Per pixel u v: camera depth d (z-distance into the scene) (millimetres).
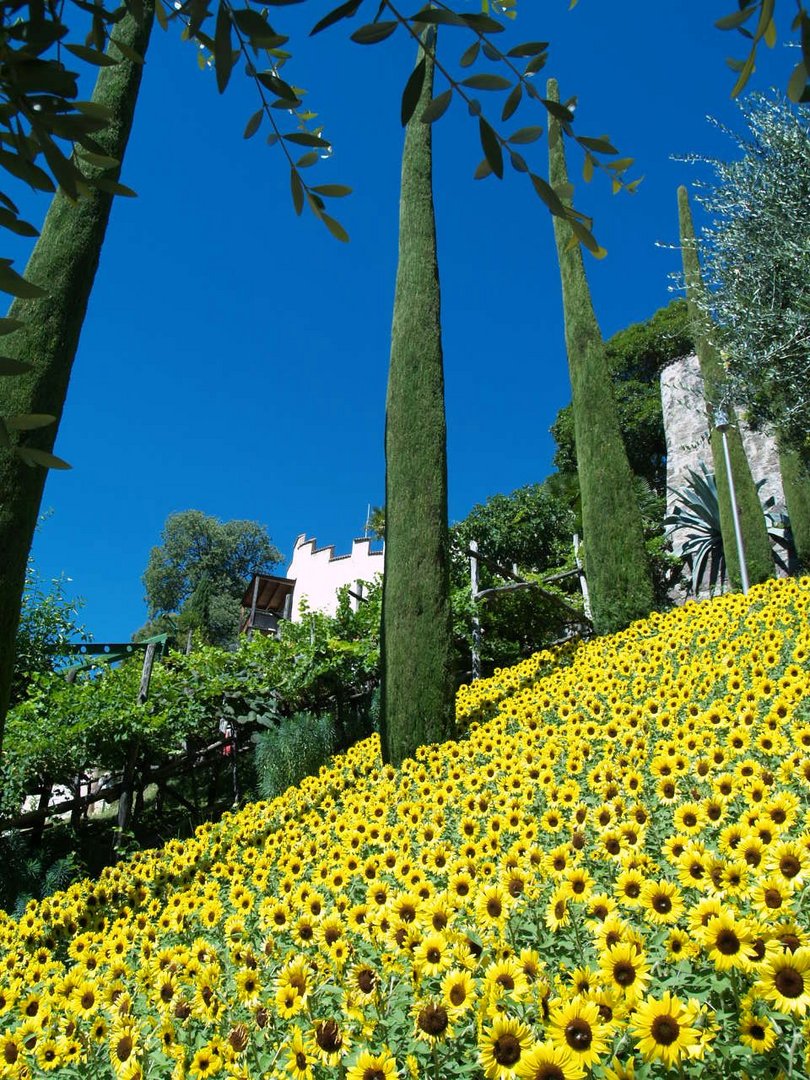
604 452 11906
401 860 3623
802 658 5922
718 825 3129
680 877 2508
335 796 6812
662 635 8898
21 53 1145
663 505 21016
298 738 8672
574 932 2535
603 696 6938
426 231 9812
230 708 9062
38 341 4852
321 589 26953
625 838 3148
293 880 4254
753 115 7551
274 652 10258
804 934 1983
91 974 3857
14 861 6523
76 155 1308
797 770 3359
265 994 2832
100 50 1364
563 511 21094
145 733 7676
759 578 13031
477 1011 2061
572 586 15273
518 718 7145
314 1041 2242
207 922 4133
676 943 2225
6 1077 2852
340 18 1162
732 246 7660
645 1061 1777
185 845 5934
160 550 46219
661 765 3871
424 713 7504
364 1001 2367
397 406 9055
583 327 12883
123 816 7379
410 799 5816
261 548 49031
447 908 2621
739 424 9609
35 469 4562
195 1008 2889
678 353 28203
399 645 7871
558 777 4934
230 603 41688
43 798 7430
